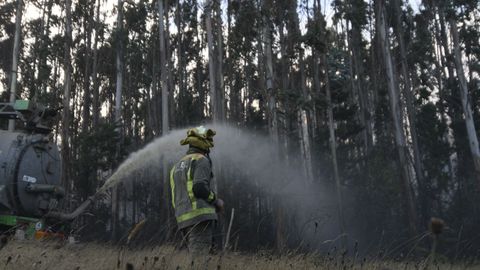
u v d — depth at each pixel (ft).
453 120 104.83
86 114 91.71
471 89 101.76
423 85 115.44
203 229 12.86
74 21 100.27
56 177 31.07
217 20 85.97
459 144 98.12
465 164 96.73
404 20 103.96
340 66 113.70
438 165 99.19
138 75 132.16
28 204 28.17
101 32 109.81
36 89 90.22
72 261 11.71
